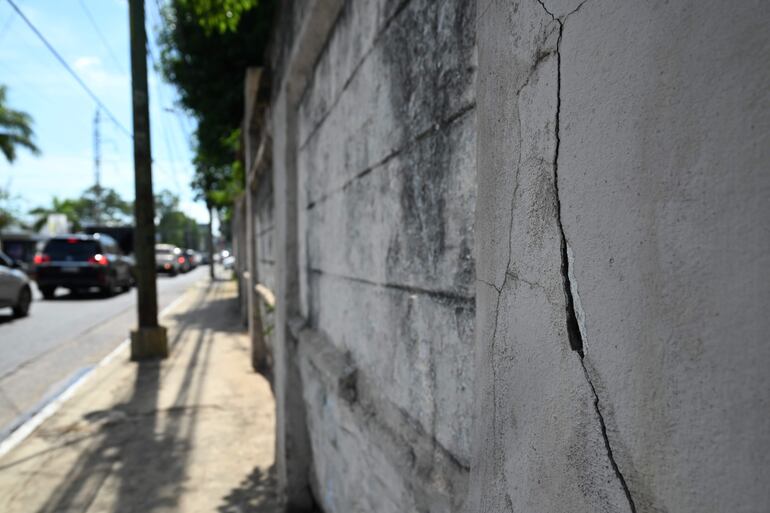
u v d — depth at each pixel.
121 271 18.25
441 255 1.46
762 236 0.52
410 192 1.67
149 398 5.66
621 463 0.69
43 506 3.38
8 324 11.18
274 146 4.31
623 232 0.68
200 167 17.02
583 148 0.76
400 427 1.77
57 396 5.89
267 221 6.94
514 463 0.93
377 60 1.97
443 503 1.32
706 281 0.58
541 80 0.86
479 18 1.11
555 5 0.82
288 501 3.28
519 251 0.93
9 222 36.22
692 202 0.59
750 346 0.53
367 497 2.11
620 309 0.69
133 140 7.68
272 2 8.30
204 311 13.81
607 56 0.71
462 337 1.33
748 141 0.53
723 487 0.55
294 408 3.40
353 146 2.32
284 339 3.57
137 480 3.75
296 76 3.36
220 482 3.72
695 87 0.58
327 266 2.88
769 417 0.51
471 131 1.28
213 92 10.13
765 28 0.52
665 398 0.62
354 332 2.37
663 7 0.62
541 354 0.86
